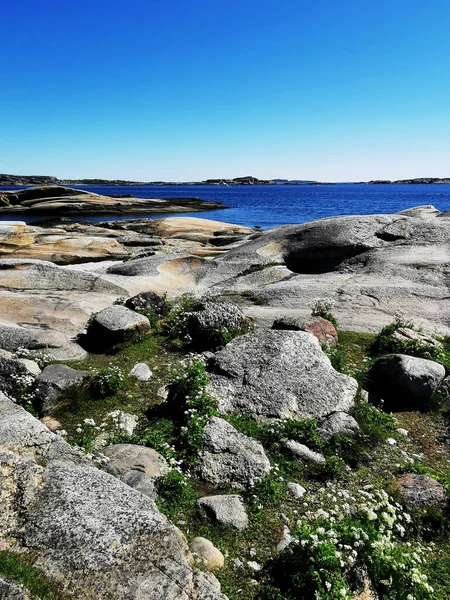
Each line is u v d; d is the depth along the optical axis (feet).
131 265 66.44
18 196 241.96
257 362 29.68
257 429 24.76
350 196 491.31
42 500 15.62
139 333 39.63
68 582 13.04
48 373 30.94
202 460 22.06
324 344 36.11
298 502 20.57
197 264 68.28
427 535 19.45
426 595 16.07
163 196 482.28
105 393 30.12
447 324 44.60
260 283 61.41
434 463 24.70
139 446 22.41
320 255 66.23
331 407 26.81
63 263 87.10
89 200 242.99
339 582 15.02
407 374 29.94
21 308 45.29
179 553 14.52
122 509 15.69
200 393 26.30
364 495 21.15
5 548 13.88
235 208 297.12
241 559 17.26
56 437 20.24
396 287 52.85
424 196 479.82
